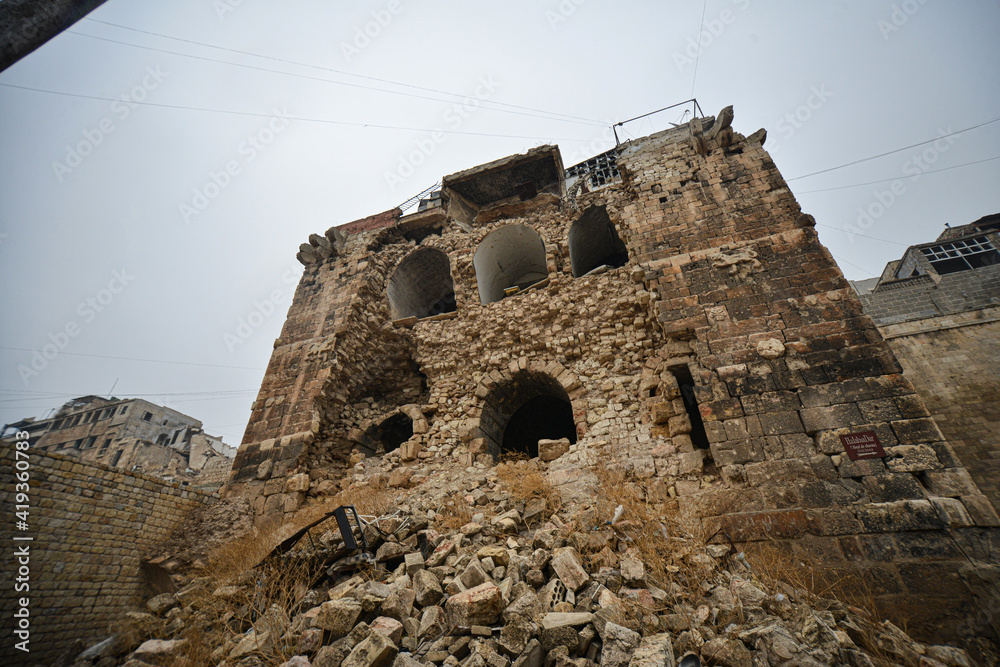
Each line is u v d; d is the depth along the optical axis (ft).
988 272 60.13
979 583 18.34
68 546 27.07
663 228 37.52
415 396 49.29
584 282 43.62
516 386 43.93
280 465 38.24
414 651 14.01
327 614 15.08
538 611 14.55
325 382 43.29
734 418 26.35
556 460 31.27
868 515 21.35
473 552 19.71
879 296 64.03
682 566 17.95
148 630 17.57
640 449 29.94
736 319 30.27
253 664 14.08
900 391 24.44
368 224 61.62
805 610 15.16
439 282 63.77
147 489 32.45
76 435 119.44
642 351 36.96
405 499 29.81
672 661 11.81
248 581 19.84
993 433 44.09
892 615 18.22
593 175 59.11
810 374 26.58
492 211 54.54
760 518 22.48
